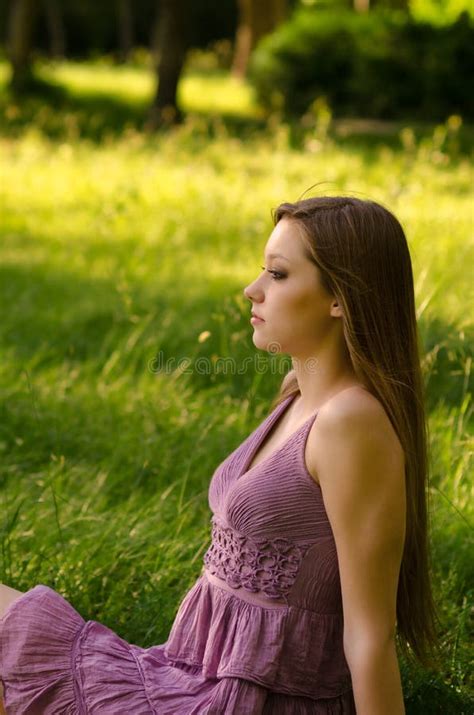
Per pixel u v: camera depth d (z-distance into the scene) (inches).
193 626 119.7
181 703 113.2
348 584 107.8
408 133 617.9
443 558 183.9
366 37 1046.4
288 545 111.9
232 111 1109.1
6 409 247.6
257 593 113.5
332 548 111.7
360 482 107.1
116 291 368.2
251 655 111.7
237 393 260.5
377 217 111.2
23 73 1142.3
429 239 399.5
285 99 1069.8
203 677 115.8
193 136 820.6
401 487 108.4
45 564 171.3
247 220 505.4
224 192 571.2
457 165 674.8
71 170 637.3
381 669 106.3
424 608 124.3
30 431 240.7
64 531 183.3
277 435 119.0
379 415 108.0
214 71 1831.9
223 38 2078.0
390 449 107.8
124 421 243.4
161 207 532.1
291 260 111.7
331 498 108.1
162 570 169.8
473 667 153.5
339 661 115.4
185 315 332.2
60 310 354.3
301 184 593.9
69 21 2032.5
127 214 502.3
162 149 726.5
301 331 112.8
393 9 1221.1
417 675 147.9
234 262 423.5
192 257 429.7
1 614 119.3
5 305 358.6
